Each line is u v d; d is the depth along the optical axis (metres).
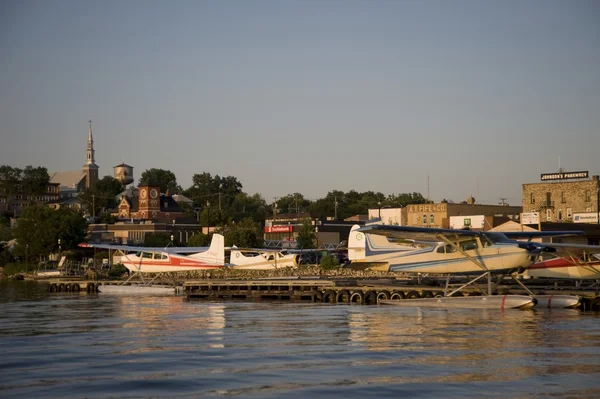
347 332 22.16
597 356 16.98
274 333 22.20
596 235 57.00
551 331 21.61
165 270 47.31
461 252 30.38
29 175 172.12
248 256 60.91
